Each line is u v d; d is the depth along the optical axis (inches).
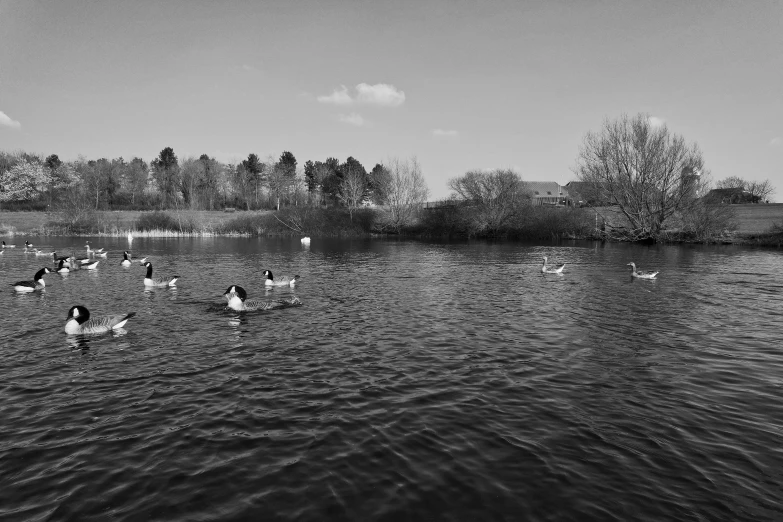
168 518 270.7
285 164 5344.5
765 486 302.0
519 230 3174.2
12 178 4212.6
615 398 444.1
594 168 2630.4
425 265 1635.1
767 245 2298.2
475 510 278.2
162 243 2669.8
